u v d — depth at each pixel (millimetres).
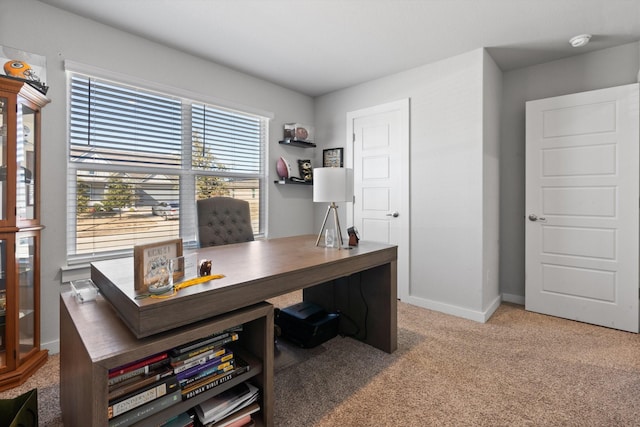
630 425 1462
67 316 1280
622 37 2604
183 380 1157
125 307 1101
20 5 2027
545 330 2588
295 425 1473
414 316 2912
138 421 1035
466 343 2336
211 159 3178
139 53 2590
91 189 2416
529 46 2764
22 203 1913
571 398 1668
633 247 2562
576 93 2852
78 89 2324
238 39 2650
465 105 2885
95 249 2443
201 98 3004
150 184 2740
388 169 3469
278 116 3748
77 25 2270
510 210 3328
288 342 2344
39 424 1468
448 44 2727
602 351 2209
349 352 2189
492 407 1598
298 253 1896
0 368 1781
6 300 1795
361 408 1597
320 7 2201
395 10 2232
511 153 3307
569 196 2842
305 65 3178
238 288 1255
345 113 3848
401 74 3326
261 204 3674
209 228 2521
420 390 1747
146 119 2697
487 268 2918
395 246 2199
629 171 2574
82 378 1025
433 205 3104
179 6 2186
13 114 1780
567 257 2857
